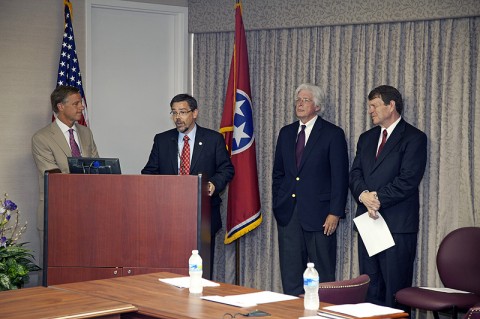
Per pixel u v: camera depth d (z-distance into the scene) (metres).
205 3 7.02
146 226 4.41
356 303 3.66
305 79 6.40
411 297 4.93
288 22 6.46
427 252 5.75
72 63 6.36
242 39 6.46
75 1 6.62
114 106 6.94
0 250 4.96
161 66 7.15
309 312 3.19
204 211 4.61
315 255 5.93
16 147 6.37
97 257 4.44
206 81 7.08
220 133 6.05
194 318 3.08
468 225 5.54
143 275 4.07
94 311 3.02
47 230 4.46
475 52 5.50
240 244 6.86
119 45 6.95
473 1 5.44
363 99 6.07
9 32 6.32
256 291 3.68
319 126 5.95
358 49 6.09
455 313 4.77
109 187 4.42
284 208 6.01
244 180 6.38
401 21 5.81
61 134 5.87
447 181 5.62
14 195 6.37
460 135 5.57
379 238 5.38
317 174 5.90
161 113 7.17
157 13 7.07
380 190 5.36
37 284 6.39
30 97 6.42
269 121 6.65
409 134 5.42
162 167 5.81
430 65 5.71
